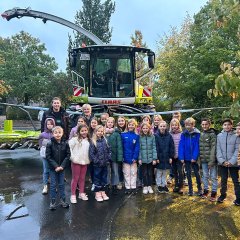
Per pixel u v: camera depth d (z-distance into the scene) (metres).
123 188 4.89
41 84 23.73
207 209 3.95
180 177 4.64
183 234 3.21
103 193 4.34
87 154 4.30
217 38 8.08
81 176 4.33
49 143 3.99
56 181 4.06
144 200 4.29
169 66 9.37
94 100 7.09
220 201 4.21
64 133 4.88
